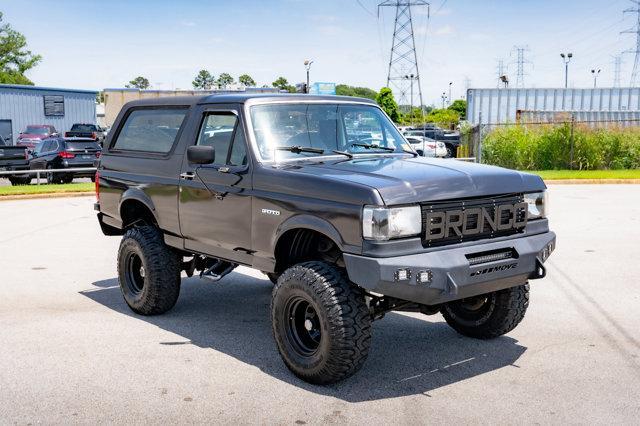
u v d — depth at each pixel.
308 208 4.90
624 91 37.31
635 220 12.98
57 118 47.78
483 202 4.95
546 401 4.64
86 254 10.10
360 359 4.74
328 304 4.67
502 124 26.42
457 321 6.14
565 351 5.68
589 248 10.17
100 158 7.36
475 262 4.82
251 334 6.22
